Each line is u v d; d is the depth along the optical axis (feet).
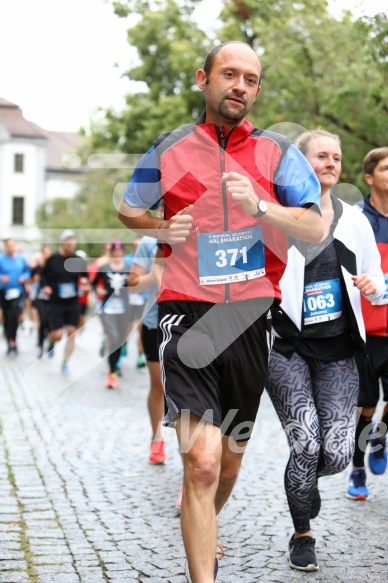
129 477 21.72
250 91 12.61
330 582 14.02
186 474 11.71
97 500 19.36
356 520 17.70
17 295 59.06
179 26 93.76
